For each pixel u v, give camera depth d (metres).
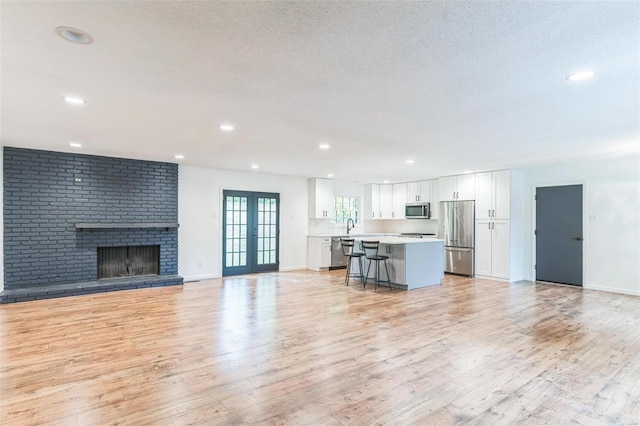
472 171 7.32
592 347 3.42
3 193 5.17
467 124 3.64
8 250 5.21
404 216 9.20
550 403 2.40
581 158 5.71
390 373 2.85
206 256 7.26
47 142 4.77
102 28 1.81
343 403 2.39
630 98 2.85
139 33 1.86
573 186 6.52
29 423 2.13
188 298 5.45
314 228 8.98
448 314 4.60
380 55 2.11
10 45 2.00
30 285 5.38
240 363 3.03
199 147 4.99
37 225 5.42
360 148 4.92
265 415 2.24
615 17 1.69
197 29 1.82
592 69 2.31
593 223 6.26
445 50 2.05
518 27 1.79
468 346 3.45
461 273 7.66
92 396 2.46
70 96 2.86
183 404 2.36
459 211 7.72
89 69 2.33
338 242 8.80
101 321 4.21
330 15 1.68
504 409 2.33
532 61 2.19
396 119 3.46
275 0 1.56
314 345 3.46
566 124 3.63
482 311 4.75
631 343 3.53
